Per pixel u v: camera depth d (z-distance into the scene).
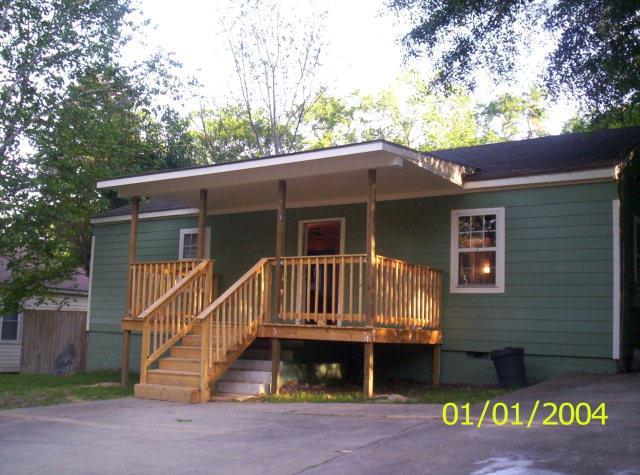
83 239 21.03
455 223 12.36
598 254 10.87
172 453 6.53
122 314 17.31
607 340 10.66
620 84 13.34
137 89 19.09
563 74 14.09
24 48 17.22
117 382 13.37
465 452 6.01
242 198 14.11
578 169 10.98
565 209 11.24
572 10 13.56
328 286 13.94
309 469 5.75
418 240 12.76
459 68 15.32
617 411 7.38
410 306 11.26
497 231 11.87
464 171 12.17
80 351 18.73
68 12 17.75
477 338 11.88
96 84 18.20
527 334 11.39
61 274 20.23
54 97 17.50
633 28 12.88
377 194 13.15
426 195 12.75
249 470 5.80
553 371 11.09
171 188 13.06
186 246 16.38
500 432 6.73
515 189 11.78
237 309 10.88
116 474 5.82
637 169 11.91
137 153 19.69
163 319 12.00
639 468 5.24
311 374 11.98
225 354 10.43
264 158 11.20
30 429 8.01
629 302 11.09
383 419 7.91
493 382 11.73
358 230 13.58
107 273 17.84
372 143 9.98
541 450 5.93
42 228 17.97
